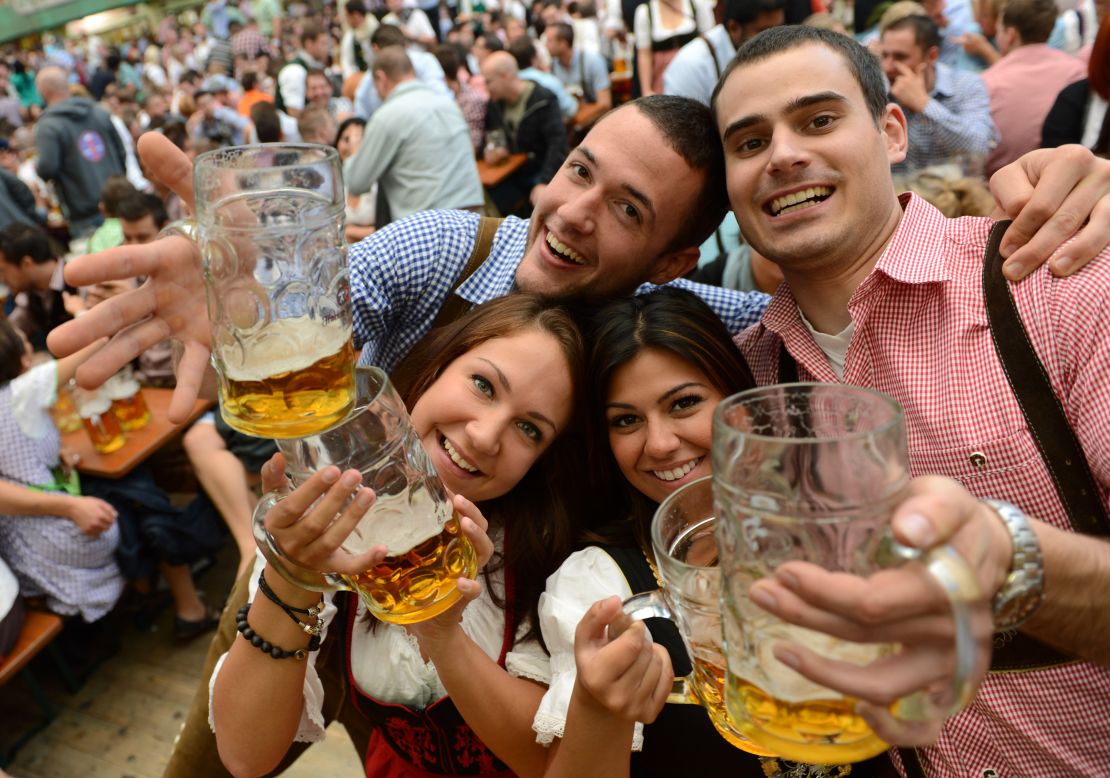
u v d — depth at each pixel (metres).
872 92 1.15
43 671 2.96
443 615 0.92
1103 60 2.36
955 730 1.05
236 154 0.83
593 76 7.19
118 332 0.88
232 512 2.96
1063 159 1.05
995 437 1.03
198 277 0.91
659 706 0.80
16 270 3.76
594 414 1.17
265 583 0.97
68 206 6.11
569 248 1.44
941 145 3.16
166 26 17.28
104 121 6.16
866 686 0.52
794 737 0.58
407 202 4.33
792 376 1.33
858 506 0.53
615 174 1.35
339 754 2.48
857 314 1.14
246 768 1.06
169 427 3.02
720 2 3.85
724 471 0.56
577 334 1.13
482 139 6.02
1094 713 0.98
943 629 0.51
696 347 1.09
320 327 0.76
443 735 1.14
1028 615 0.65
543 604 1.06
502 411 1.07
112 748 2.62
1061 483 1.00
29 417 2.63
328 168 0.76
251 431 0.78
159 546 2.84
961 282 1.09
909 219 1.19
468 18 10.77
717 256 2.49
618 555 1.12
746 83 1.15
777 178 1.14
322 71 7.52
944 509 0.53
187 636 3.03
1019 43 3.38
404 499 0.83
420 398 1.13
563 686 0.96
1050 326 1.01
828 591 0.51
